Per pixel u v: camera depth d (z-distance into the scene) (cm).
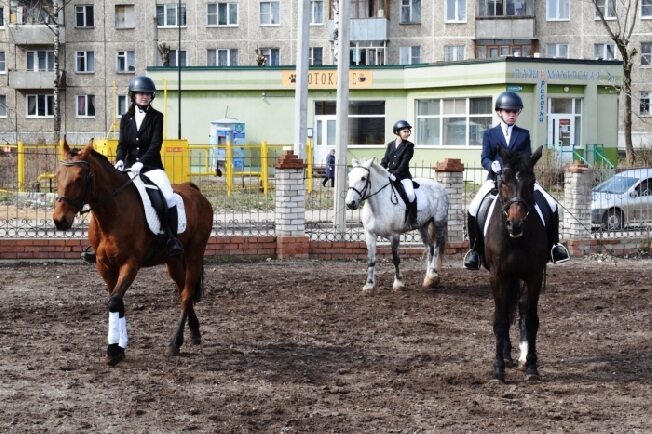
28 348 1118
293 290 1559
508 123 1102
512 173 957
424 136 4769
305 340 1193
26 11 6631
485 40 6200
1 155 2839
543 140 4419
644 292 1568
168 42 6488
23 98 6731
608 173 2306
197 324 1152
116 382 960
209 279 1670
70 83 6638
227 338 1197
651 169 2317
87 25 6606
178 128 4809
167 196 1082
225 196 2698
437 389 950
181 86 4928
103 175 1005
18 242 1842
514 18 6138
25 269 1773
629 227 2214
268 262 1919
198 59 6456
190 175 3341
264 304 1434
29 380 965
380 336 1223
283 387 951
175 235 1085
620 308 1427
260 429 803
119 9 6562
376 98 4844
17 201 2122
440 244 1619
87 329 1241
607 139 4588
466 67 4481
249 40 6384
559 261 1088
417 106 4784
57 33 5966
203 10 6431
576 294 1548
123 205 1021
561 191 2288
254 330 1248
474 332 1257
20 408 861
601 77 4509
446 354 1123
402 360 1089
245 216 2261
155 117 1129
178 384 956
